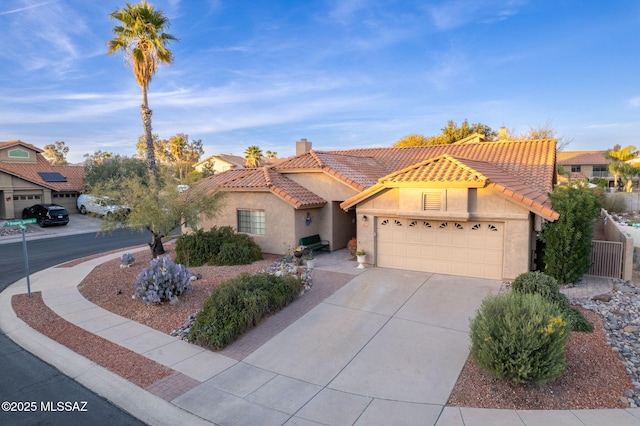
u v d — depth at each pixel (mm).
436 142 47844
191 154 73562
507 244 12117
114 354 8180
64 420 6012
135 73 18891
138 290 10836
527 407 5969
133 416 6113
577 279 11789
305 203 16203
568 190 12055
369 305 10555
